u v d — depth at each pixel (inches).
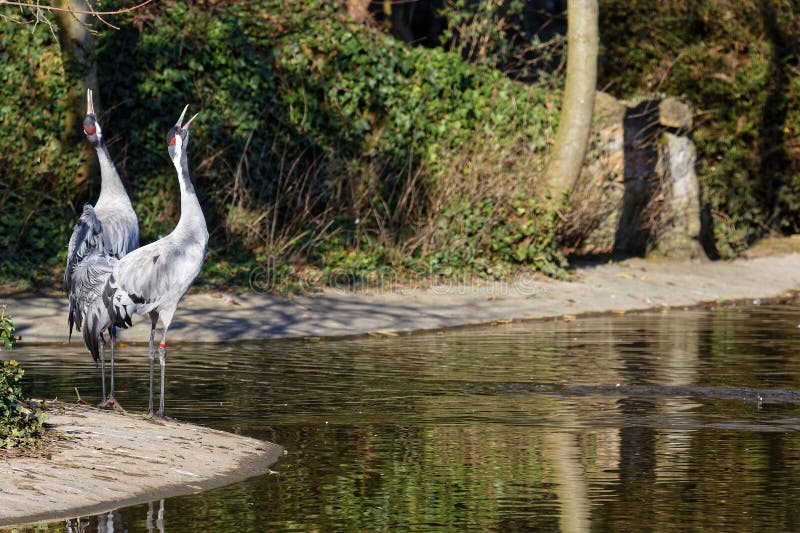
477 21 970.1
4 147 767.7
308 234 806.5
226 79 808.3
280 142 825.5
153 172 791.7
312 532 276.4
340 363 531.2
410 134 852.0
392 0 1034.1
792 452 359.9
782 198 1146.0
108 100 781.3
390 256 796.0
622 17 1130.0
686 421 407.5
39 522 281.3
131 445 345.4
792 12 1146.0
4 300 646.5
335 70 837.2
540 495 309.6
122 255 444.1
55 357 531.2
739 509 296.5
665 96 1027.3
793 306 808.3
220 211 800.3
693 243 990.4
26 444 333.4
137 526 279.4
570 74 859.4
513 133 888.3
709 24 1131.3
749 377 498.9
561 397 453.1
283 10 848.9
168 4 813.2
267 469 336.2
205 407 424.5
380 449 361.7
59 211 764.0
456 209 826.8
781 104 1131.9
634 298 805.2
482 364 530.6
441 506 299.1
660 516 290.0
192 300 667.4
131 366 512.1
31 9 767.7
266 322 637.9
